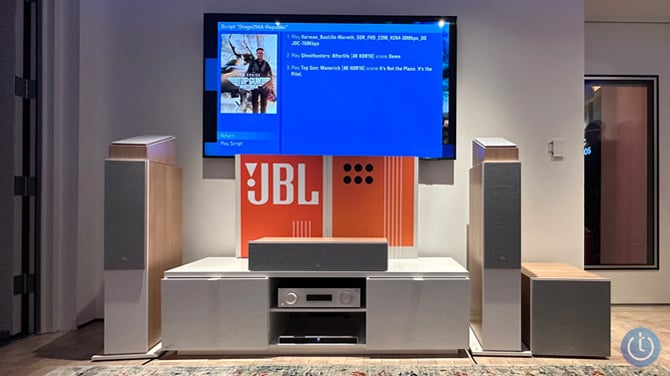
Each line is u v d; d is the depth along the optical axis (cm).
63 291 243
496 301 200
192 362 195
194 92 261
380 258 200
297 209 239
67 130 245
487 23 260
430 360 196
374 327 198
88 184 253
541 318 199
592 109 318
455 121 252
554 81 260
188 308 198
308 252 201
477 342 211
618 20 310
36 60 239
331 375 179
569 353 197
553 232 259
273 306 207
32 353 208
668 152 314
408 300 197
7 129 230
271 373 182
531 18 260
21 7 237
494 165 200
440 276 198
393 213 238
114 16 261
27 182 237
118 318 198
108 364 193
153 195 207
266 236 239
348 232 238
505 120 260
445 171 258
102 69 261
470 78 260
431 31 251
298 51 251
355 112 250
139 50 261
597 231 317
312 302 201
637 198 318
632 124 318
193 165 259
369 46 251
